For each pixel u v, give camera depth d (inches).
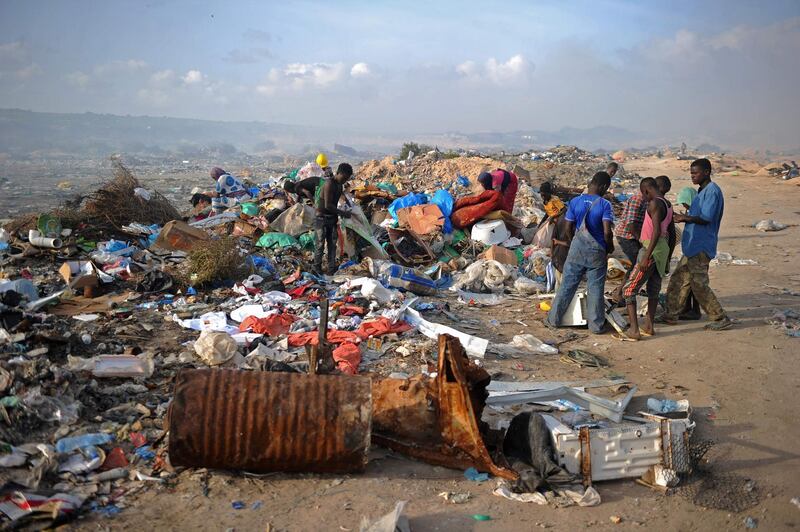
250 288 332.5
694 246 289.4
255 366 205.3
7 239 413.1
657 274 278.2
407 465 168.4
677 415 198.2
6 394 180.4
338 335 262.2
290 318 285.0
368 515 143.3
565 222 292.0
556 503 151.7
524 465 164.4
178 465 156.1
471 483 160.6
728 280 389.7
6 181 2412.6
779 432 191.5
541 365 248.5
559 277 321.4
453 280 380.8
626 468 163.5
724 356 256.1
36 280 340.8
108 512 140.7
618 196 639.1
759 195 867.4
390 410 177.9
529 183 750.5
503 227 443.5
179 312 297.4
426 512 146.0
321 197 374.3
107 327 264.8
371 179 845.2
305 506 146.4
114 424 178.5
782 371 239.1
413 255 425.7
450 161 826.8
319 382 158.2
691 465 168.6
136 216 465.7
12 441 163.0
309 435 152.8
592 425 181.0
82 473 154.9
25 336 226.4
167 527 136.3
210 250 343.0
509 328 298.2
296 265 393.4
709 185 287.4
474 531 139.6
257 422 151.9
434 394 176.9
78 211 448.5
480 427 175.2
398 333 275.3
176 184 1925.4
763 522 148.1
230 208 519.8
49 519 134.4
